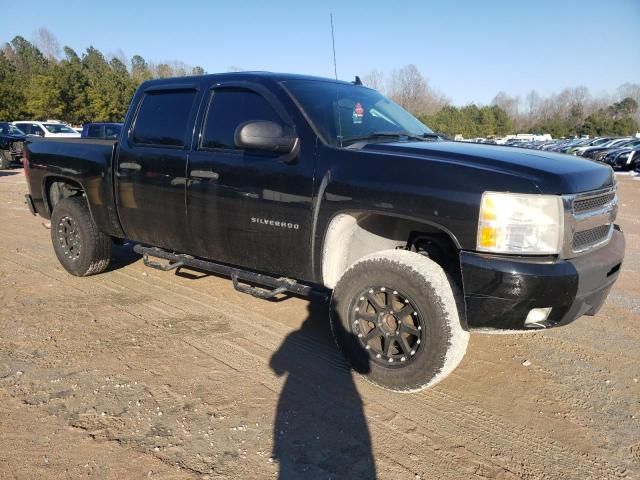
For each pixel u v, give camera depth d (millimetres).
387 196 3031
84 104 50469
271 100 3664
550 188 2746
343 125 3641
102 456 2568
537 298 2705
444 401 3170
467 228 2789
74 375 3357
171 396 3131
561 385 3391
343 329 3316
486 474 2527
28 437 2701
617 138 39156
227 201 3787
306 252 3453
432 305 2900
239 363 3584
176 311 4531
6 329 4062
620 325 4430
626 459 2666
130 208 4566
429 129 4453
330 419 2943
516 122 102562
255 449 2656
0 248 6734
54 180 5535
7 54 85188
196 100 4105
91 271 5332
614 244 3365
